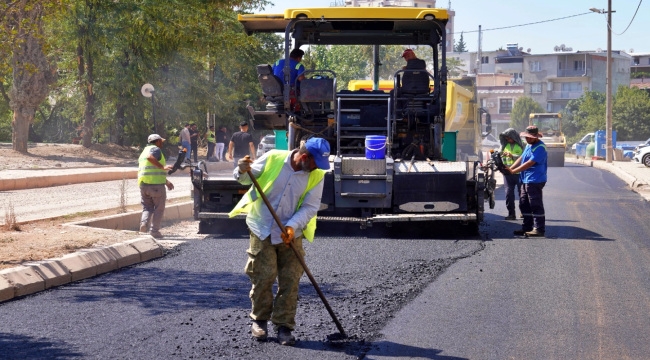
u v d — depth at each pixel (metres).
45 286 8.18
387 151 12.27
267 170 6.25
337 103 12.94
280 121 13.52
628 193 21.72
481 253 10.55
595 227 13.60
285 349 6.07
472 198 12.05
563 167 40.00
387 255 10.24
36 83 27.05
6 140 46.75
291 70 13.42
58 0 11.07
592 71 102.19
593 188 23.78
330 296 7.84
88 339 6.31
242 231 12.66
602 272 9.26
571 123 84.69
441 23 13.16
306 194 6.29
